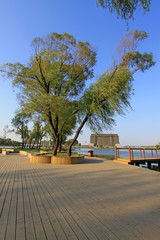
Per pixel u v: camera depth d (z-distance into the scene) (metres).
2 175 5.94
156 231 2.02
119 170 7.54
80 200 3.22
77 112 12.02
